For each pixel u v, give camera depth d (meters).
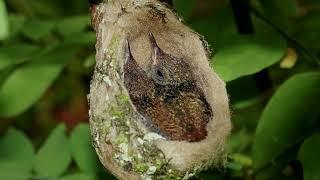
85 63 0.52
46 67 0.47
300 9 0.54
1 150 0.46
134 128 0.32
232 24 0.46
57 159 0.46
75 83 0.65
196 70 0.33
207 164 0.32
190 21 0.46
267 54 0.40
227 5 0.47
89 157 0.45
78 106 0.68
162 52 0.33
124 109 0.33
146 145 0.32
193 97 0.33
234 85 0.45
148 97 0.33
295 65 0.48
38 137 0.68
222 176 0.42
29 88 0.47
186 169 0.32
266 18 0.48
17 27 0.51
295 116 0.42
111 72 0.33
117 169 0.33
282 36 0.43
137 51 0.33
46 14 0.58
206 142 0.32
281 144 0.42
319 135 0.41
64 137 0.46
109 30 0.34
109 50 0.33
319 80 0.42
